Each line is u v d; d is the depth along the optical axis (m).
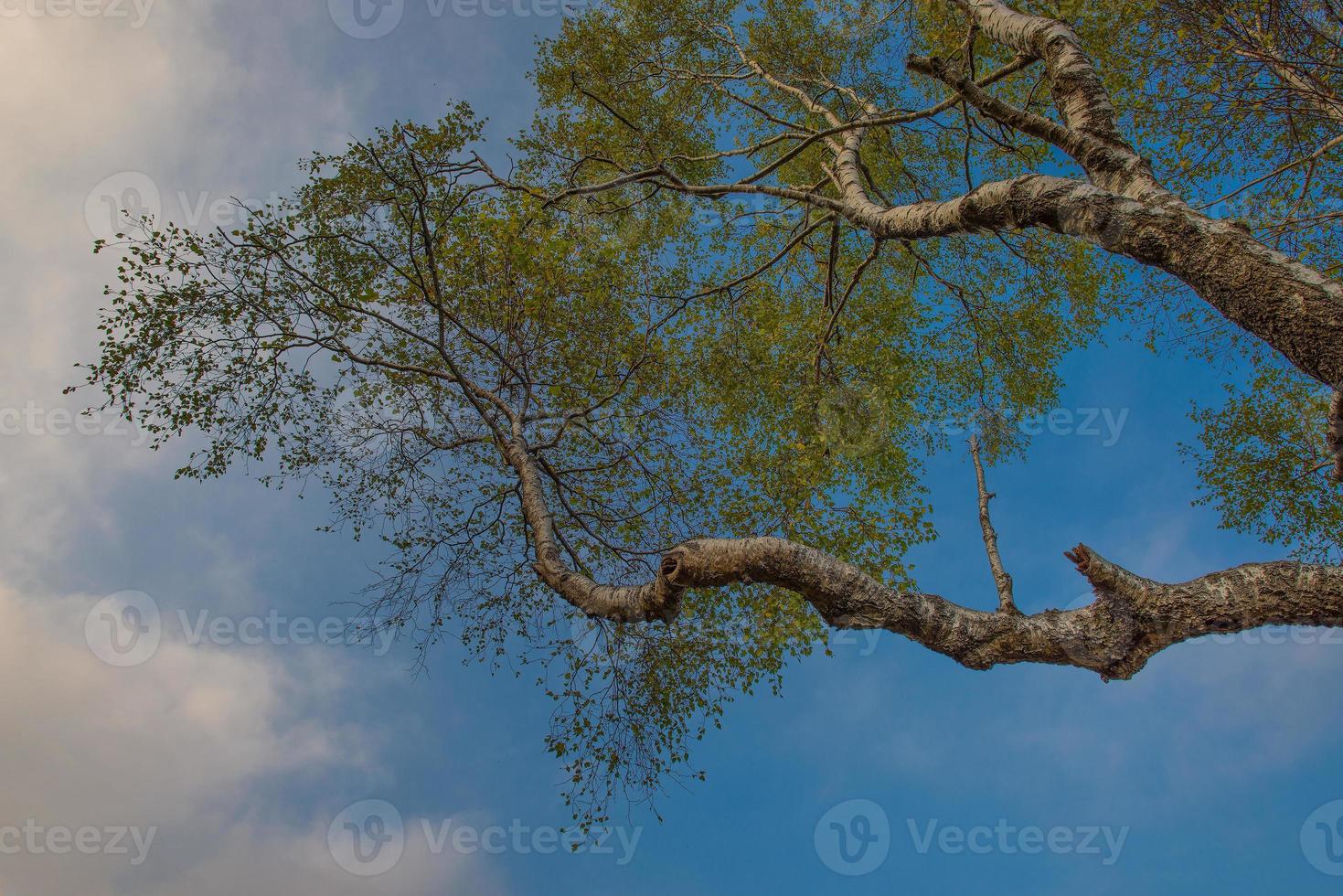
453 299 7.79
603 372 8.73
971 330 10.73
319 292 7.57
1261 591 3.21
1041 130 4.80
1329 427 4.43
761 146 9.79
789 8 11.19
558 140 10.85
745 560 3.89
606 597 4.91
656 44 11.58
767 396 10.24
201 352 7.38
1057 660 3.50
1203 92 7.23
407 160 7.51
